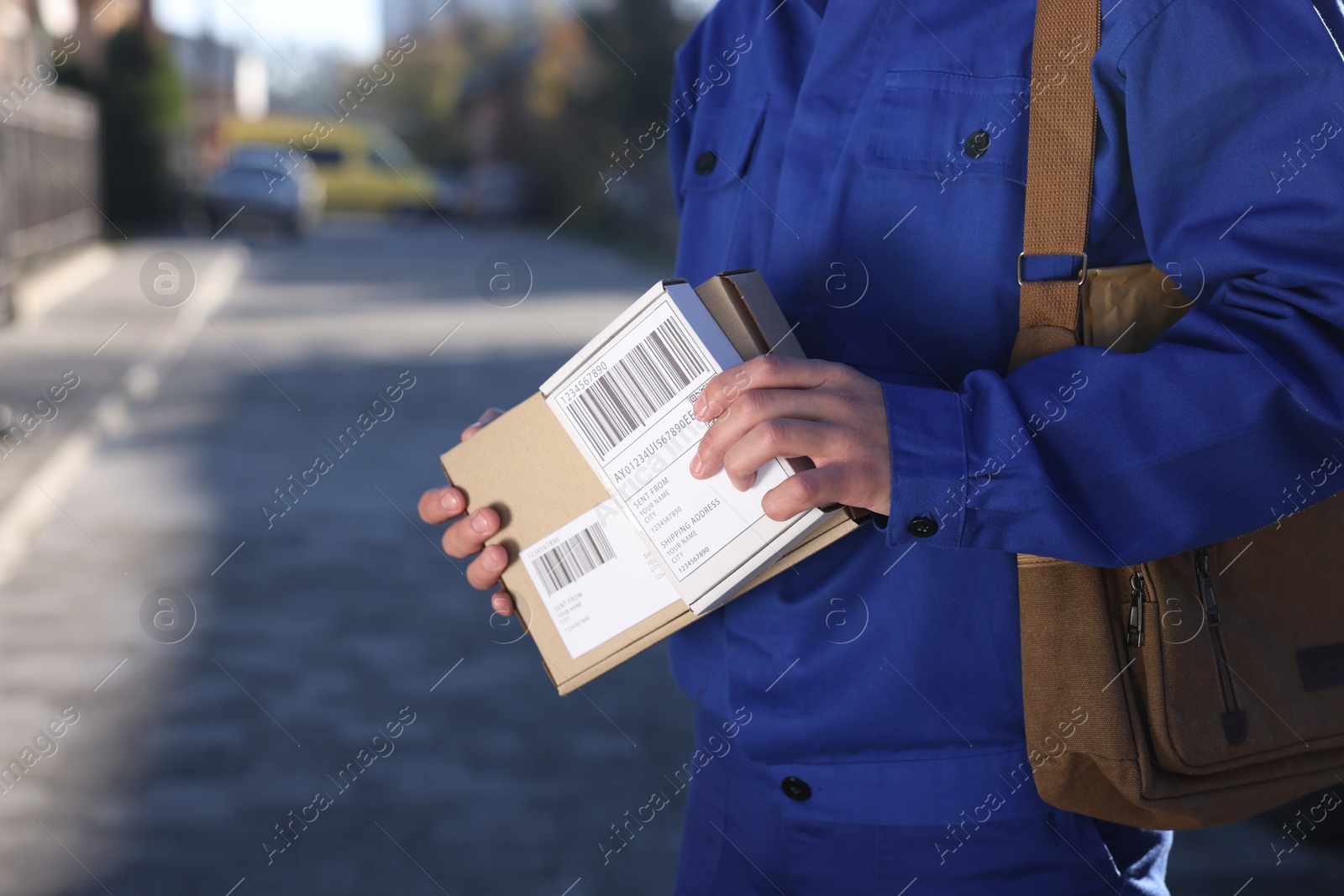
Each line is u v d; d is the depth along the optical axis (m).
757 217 1.22
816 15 1.23
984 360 1.08
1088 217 1.03
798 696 1.14
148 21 27.88
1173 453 0.92
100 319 12.56
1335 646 1.04
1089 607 1.02
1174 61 0.96
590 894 2.85
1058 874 1.12
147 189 25.50
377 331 12.73
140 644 4.33
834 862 1.17
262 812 3.20
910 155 1.09
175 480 6.63
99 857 2.97
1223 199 0.96
